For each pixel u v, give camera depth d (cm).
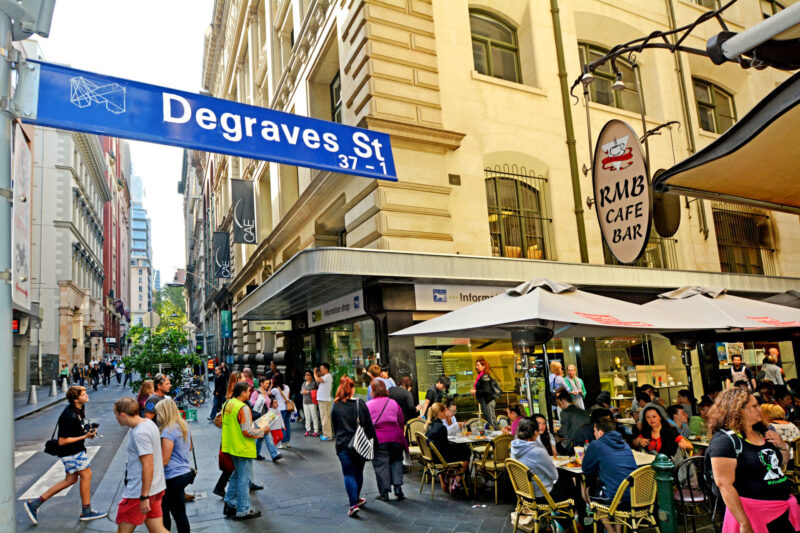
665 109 1609
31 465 1061
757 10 1900
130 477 474
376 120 1112
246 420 663
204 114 348
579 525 573
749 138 320
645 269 1313
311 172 1538
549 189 1359
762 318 752
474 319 656
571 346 1294
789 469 611
